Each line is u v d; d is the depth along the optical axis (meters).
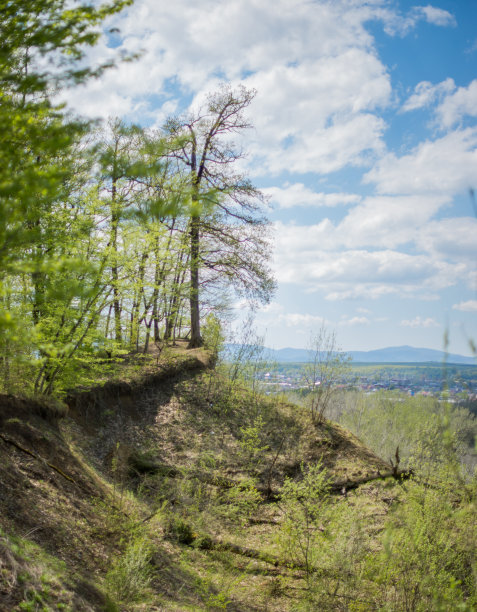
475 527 4.02
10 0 4.14
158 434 15.32
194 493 12.64
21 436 9.33
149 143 4.40
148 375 17.77
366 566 8.23
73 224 10.14
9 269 3.84
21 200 3.68
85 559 7.13
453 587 5.04
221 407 17.34
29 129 3.95
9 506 7.12
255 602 8.62
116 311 14.09
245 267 23.03
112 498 9.90
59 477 9.05
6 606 4.67
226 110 22.81
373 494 13.33
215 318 23.22
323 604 7.87
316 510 10.20
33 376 11.16
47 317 10.39
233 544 10.57
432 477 9.69
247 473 14.28
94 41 4.43
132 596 6.70
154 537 9.73
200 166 22.19
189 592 8.05
